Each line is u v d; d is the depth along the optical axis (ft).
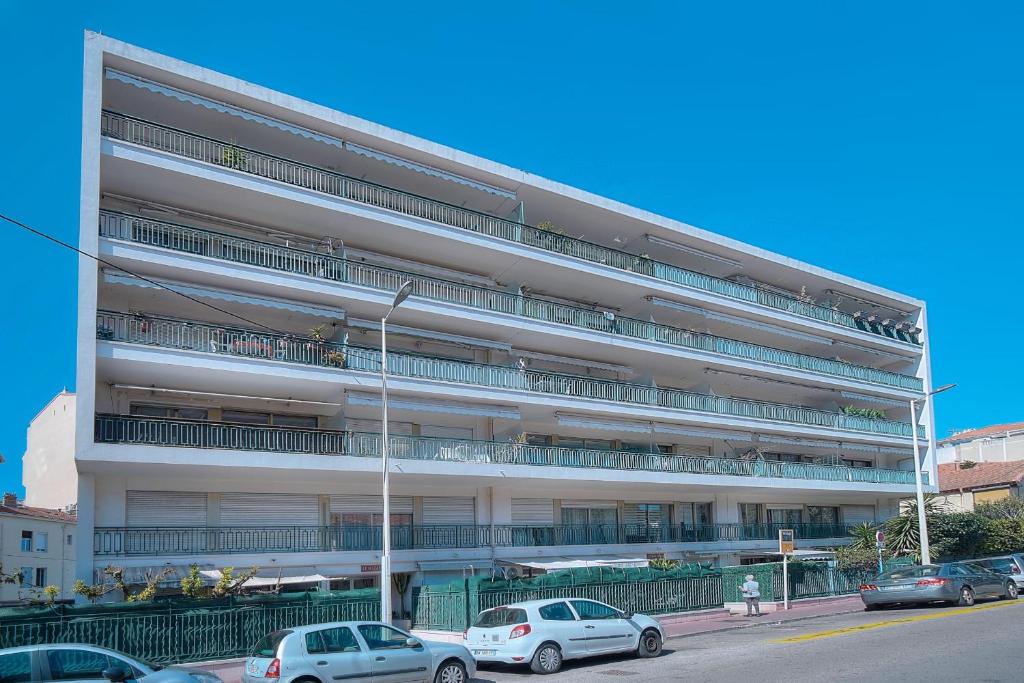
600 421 114.11
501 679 56.44
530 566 102.22
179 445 78.69
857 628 72.38
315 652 47.50
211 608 67.97
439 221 100.37
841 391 151.33
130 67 81.66
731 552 130.52
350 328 96.32
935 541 133.49
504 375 103.76
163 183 83.56
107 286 81.10
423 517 102.99
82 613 62.49
